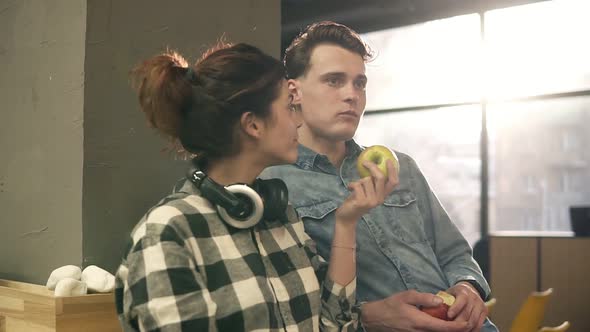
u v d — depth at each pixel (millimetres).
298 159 1602
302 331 1127
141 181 1749
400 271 1569
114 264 1692
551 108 18031
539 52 5961
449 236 1724
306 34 1587
